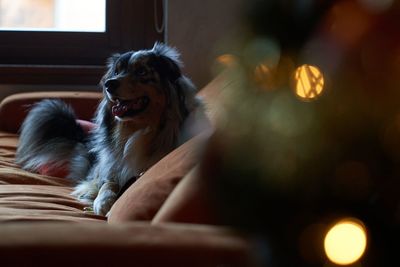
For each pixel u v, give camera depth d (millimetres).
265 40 960
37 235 1012
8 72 3547
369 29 880
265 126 928
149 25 3656
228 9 3369
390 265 899
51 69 3549
